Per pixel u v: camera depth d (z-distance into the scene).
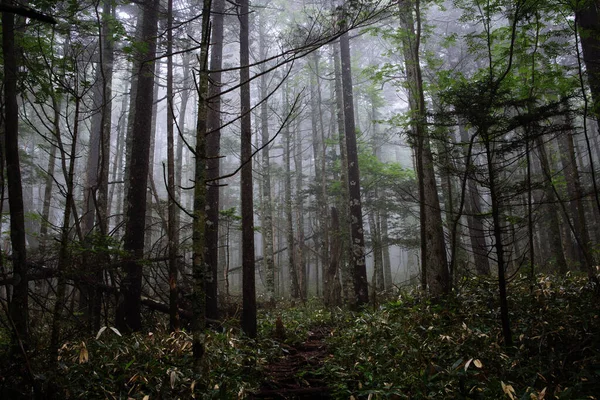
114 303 8.23
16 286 4.15
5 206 8.52
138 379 4.58
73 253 6.41
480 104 5.43
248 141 8.60
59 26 6.02
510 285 7.86
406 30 9.70
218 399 4.40
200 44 4.27
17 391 3.76
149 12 8.16
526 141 5.45
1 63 5.04
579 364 4.80
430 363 4.85
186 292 9.36
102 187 9.89
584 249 7.21
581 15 7.60
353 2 5.21
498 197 5.61
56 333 3.99
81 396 4.04
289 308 14.81
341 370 5.69
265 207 17.78
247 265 8.19
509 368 4.79
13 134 4.34
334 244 14.61
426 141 8.95
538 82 7.87
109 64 10.88
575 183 10.26
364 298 12.06
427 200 9.15
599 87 6.86
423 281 9.17
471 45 8.72
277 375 6.10
